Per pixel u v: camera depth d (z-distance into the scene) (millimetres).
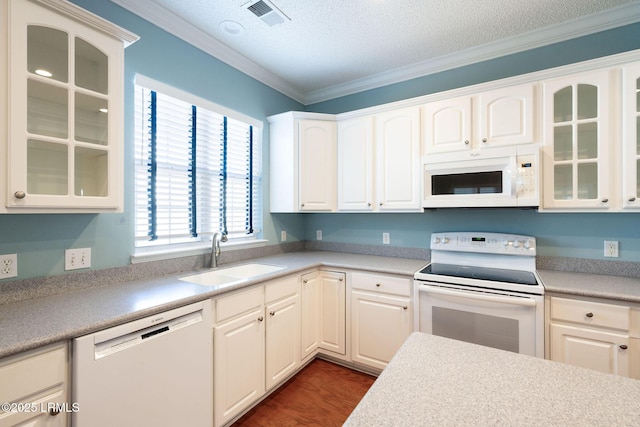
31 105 1251
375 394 662
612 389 668
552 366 772
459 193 2105
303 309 2297
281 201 2766
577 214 2049
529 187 1857
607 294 1523
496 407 612
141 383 1256
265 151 2797
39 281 1443
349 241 3010
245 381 1778
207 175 2297
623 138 1668
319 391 2092
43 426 1011
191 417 1455
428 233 2578
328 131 2713
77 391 1066
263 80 2752
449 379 720
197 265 2162
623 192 1670
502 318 1753
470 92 2094
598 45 2023
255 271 2379
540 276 1919
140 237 1869
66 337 1043
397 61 2562
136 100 1853
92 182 1454
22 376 967
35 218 1442
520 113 1924
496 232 2297
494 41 2268
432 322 1979
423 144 2281
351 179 2627
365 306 2268
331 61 2557
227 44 2287
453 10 1907
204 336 1521
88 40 1354
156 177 1956
